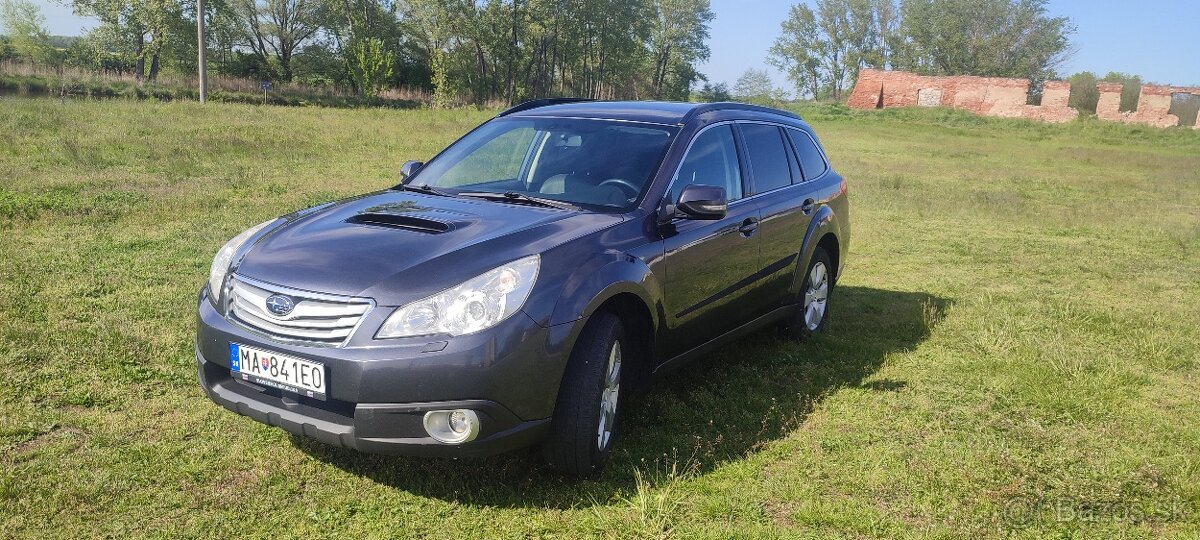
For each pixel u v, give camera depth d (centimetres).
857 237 1002
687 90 9231
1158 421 446
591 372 333
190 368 448
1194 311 694
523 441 318
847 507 335
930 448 396
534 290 318
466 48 7181
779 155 536
